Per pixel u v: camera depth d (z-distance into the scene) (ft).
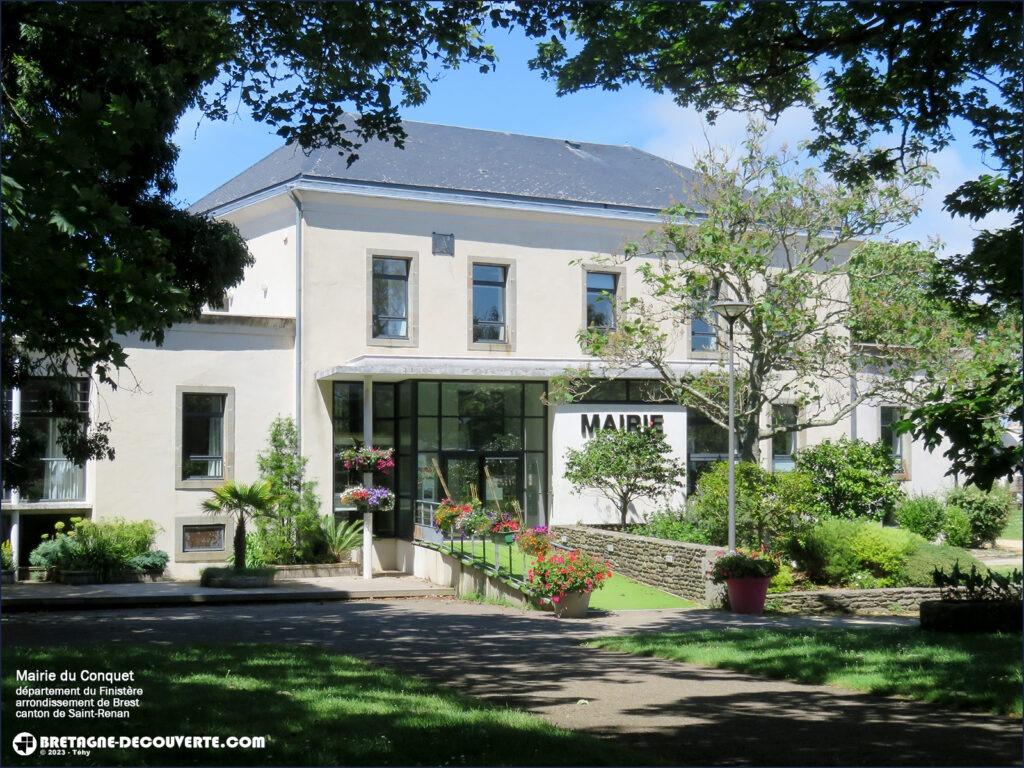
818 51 40.68
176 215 57.21
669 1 39.86
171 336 78.84
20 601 61.05
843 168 46.80
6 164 28.48
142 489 77.51
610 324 92.02
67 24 42.42
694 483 92.94
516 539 69.15
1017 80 41.39
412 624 53.57
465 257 87.04
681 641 45.21
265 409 81.30
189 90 53.78
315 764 23.09
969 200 44.34
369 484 81.35
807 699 32.53
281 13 40.37
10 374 50.60
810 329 74.69
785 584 68.59
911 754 25.08
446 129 99.25
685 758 24.82
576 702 32.14
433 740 25.27
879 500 87.76
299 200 81.92
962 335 73.61
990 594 48.96
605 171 100.42
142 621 53.93
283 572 77.87
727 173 74.38
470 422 85.61
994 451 32.04
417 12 40.52
